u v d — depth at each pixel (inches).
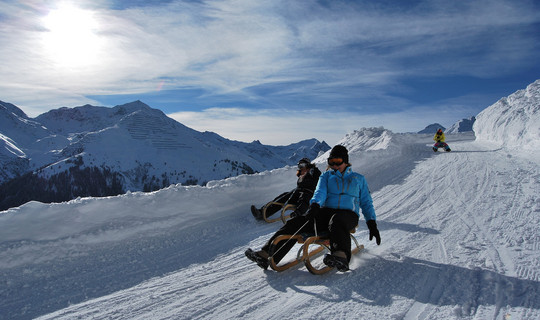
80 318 119.3
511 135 703.7
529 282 130.1
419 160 556.4
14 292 142.2
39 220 180.1
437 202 286.0
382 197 324.2
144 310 122.8
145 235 213.6
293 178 391.9
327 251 177.0
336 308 115.6
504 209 243.8
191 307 123.0
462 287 128.6
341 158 159.6
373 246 185.3
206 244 207.2
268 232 231.1
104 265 171.2
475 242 181.9
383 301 119.3
